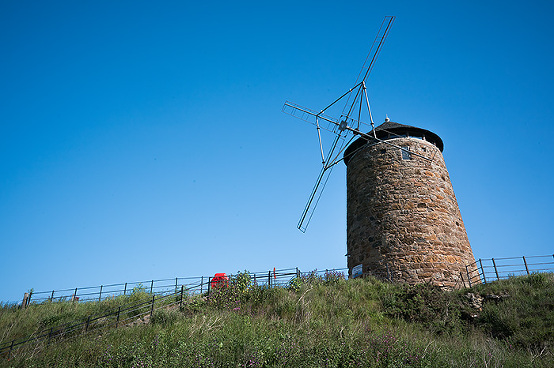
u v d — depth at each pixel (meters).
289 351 9.27
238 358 9.10
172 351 9.50
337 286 16.75
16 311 19.25
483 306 14.55
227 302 15.25
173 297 17.83
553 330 11.84
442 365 9.28
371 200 20.34
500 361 9.77
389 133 21.58
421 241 18.45
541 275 15.21
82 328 14.75
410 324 13.75
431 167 20.72
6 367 10.41
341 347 9.64
